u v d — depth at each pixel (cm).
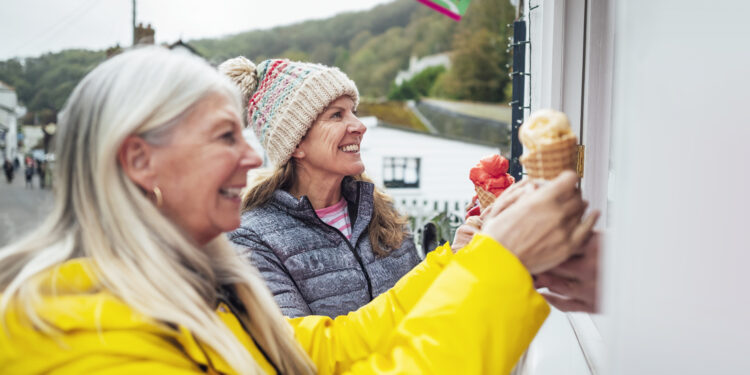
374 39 4097
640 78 41
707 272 37
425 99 3772
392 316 104
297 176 172
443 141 1903
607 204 154
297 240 154
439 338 67
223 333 70
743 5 34
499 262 67
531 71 187
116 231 67
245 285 86
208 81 72
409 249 183
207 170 71
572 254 71
